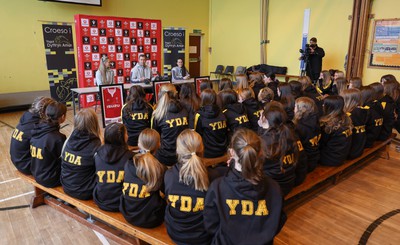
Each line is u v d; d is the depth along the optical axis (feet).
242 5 30.27
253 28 29.55
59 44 23.52
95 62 23.65
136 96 10.95
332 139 9.37
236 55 31.96
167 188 5.81
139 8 29.60
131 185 6.28
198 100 11.53
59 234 7.79
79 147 7.38
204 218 5.19
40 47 24.88
